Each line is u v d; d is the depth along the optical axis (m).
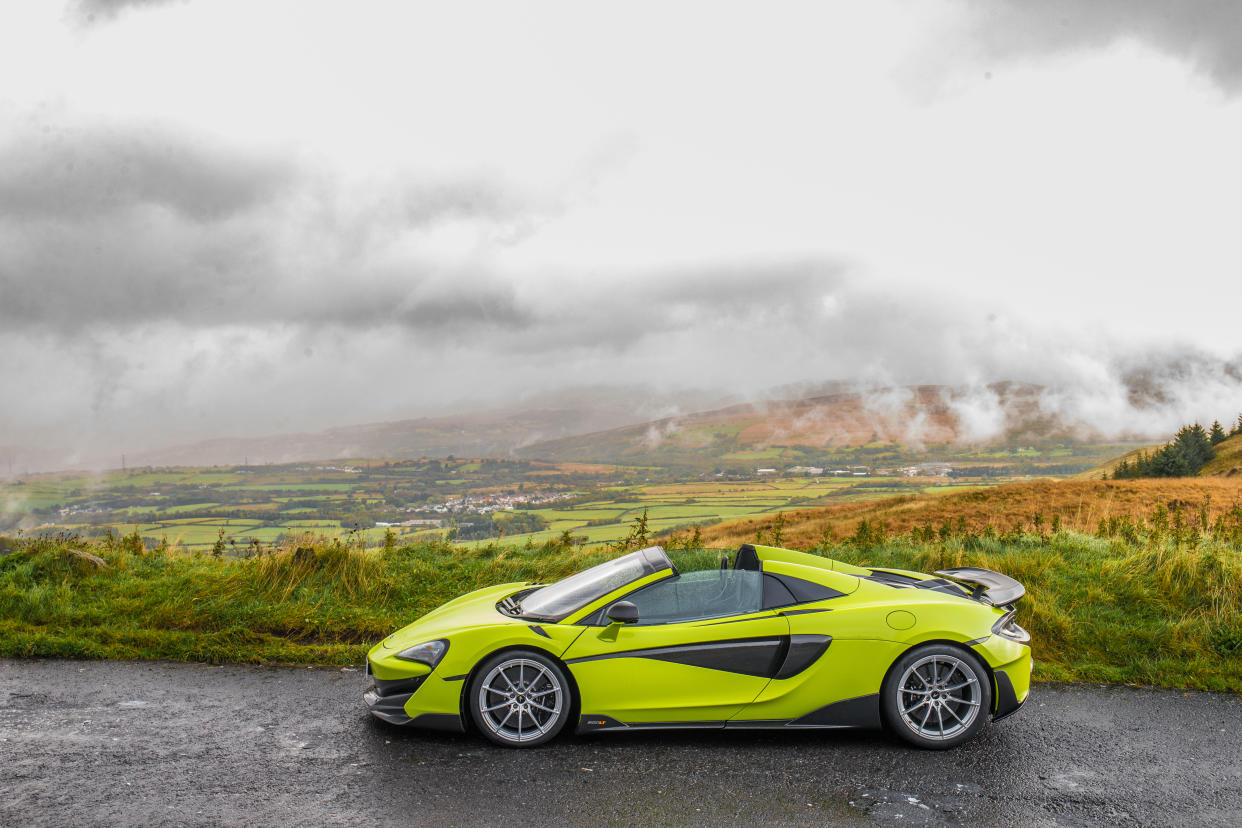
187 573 9.55
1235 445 99.25
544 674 4.97
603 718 4.95
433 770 4.46
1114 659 6.96
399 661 5.00
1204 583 8.39
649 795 4.16
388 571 9.65
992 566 9.30
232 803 3.96
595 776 4.41
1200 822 3.93
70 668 6.43
